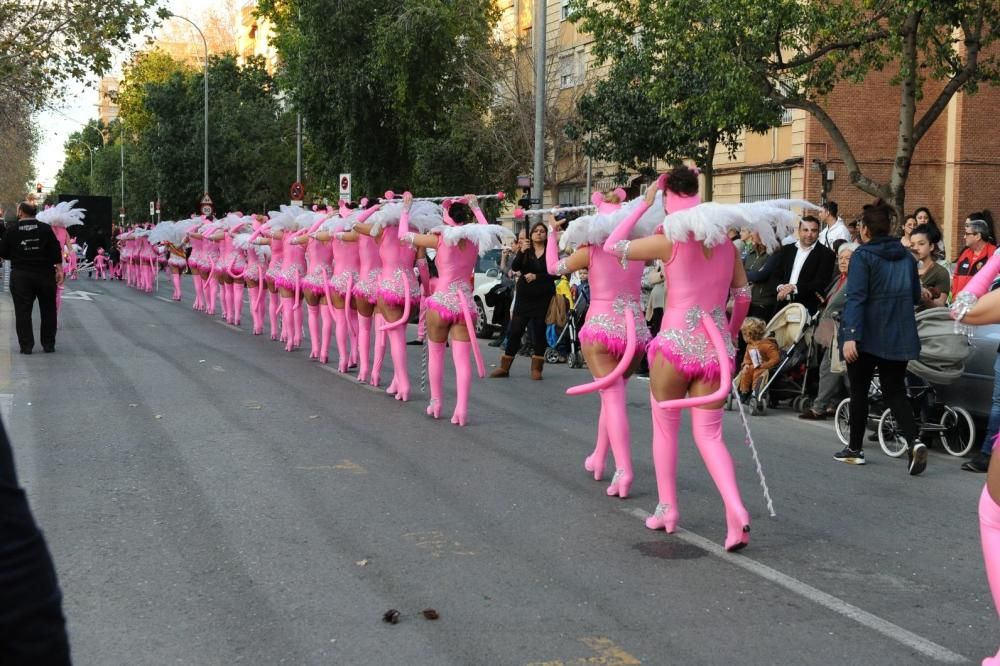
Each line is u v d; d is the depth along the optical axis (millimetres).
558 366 15000
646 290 14094
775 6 15711
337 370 13641
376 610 4871
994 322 4004
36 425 9336
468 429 9648
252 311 18203
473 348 9875
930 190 26766
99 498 6840
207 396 11164
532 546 5961
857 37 16484
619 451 7121
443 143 31094
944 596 5211
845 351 8102
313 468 7828
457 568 5527
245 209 50938
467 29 31656
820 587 5312
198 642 4465
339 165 34375
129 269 35312
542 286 13344
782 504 7070
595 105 24656
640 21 18922
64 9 22297
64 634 2051
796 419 10719
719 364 5902
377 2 31438
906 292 7992
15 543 1973
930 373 8578
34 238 14688
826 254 11250
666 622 4766
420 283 11492
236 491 7094
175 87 53750
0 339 16812
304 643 4461
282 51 37250
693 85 18484
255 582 5246
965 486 7723
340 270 13336
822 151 25609
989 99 26328
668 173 6082
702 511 6844
